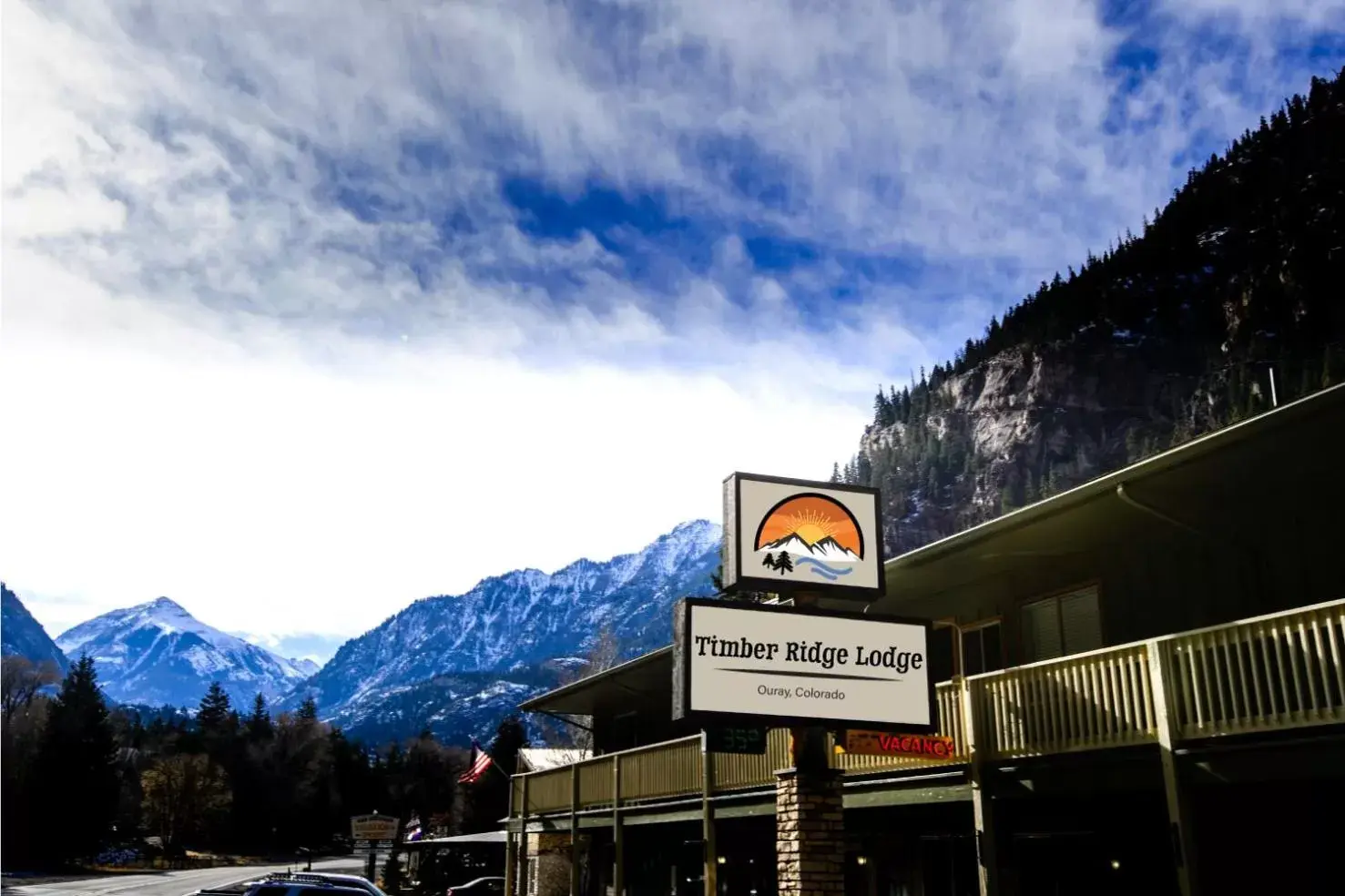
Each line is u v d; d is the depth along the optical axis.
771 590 12.80
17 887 47.78
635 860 26.70
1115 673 12.04
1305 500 13.05
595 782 23.39
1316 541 12.87
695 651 12.09
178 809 95.44
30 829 72.12
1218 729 10.80
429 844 43.25
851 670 12.59
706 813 18.45
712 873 18.11
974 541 15.31
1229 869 12.66
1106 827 14.37
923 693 12.80
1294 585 13.01
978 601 18.03
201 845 110.75
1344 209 194.38
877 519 13.19
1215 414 181.00
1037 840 15.49
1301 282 190.00
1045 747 12.69
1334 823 11.72
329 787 128.38
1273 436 11.62
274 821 123.00
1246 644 12.05
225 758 128.75
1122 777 11.95
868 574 12.99
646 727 27.19
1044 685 12.92
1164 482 13.00
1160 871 13.48
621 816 21.78
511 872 27.08
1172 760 11.05
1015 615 17.19
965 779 13.89
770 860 21.20
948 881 16.81
